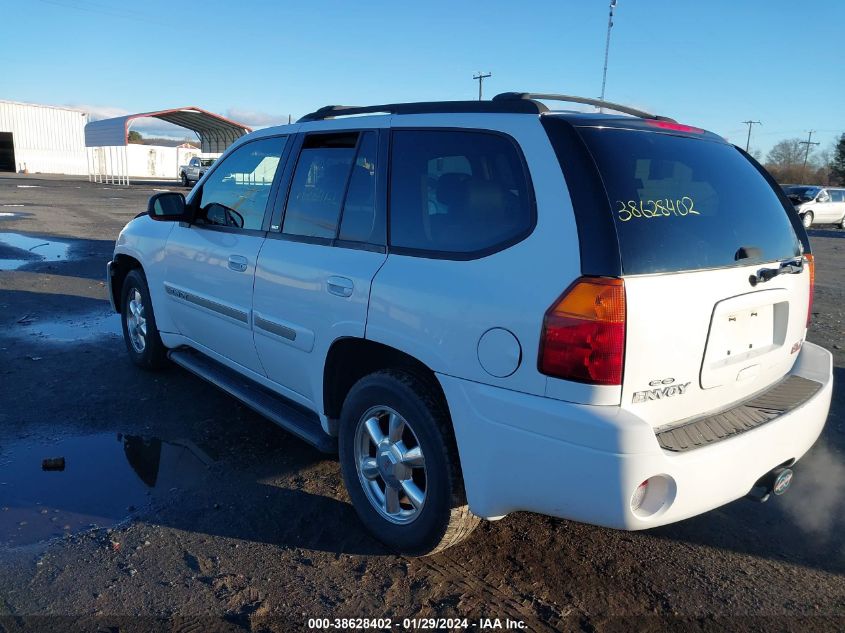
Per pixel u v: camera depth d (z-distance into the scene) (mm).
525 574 3098
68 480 3809
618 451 2371
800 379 3346
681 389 2650
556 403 2477
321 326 3412
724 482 2631
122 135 38938
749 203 3127
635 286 2443
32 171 56625
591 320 2406
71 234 15391
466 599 2906
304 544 3277
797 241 3389
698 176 2951
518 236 2664
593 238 2459
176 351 5109
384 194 3264
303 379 3678
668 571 3158
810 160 88062
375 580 3016
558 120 2736
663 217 2637
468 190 2914
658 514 2492
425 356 2861
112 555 3125
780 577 3139
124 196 30438
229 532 3355
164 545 3221
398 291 2986
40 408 4809
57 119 57906
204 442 4367
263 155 4160
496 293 2641
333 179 3588
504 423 2596
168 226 5000
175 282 4809
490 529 3461
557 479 2494
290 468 4047
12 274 9969
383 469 3203
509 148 2805
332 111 3816
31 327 7039
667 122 3184
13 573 2963
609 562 3215
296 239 3715
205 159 42969
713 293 2701
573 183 2564
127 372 5641
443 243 2949
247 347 4121
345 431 3359
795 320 3322
